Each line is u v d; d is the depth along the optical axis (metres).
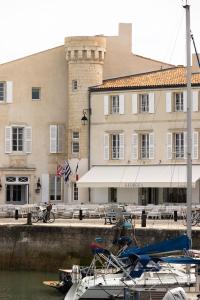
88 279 52.09
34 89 92.44
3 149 91.50
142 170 87.44
